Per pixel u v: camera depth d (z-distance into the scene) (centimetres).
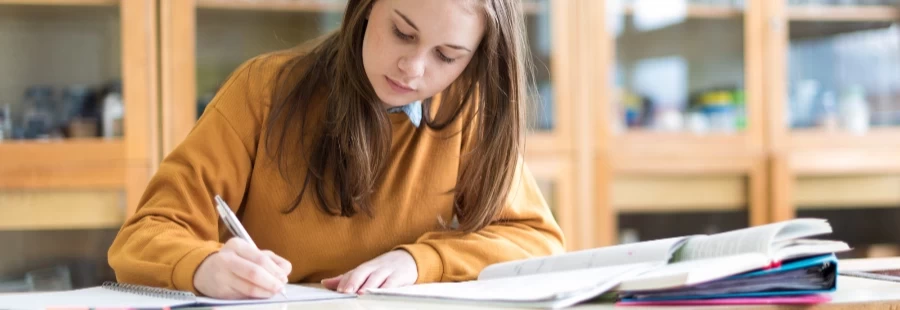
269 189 118
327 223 119
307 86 117
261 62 120
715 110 271
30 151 227
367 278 101
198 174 112
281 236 120
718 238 90
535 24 258
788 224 86
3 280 225
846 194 277
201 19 235
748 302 80
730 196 271
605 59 263
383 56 103
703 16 272
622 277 82
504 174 120
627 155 263
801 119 275
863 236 278
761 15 273
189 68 233
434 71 104
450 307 82
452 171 123
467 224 120
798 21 276
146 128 231
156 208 108
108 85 231
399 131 121
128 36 230
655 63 268
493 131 118
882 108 281
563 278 89
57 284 226
